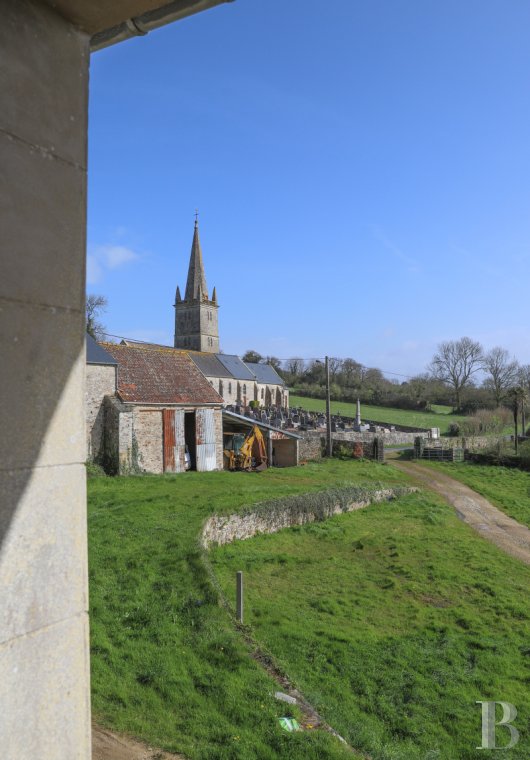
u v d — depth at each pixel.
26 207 2.62
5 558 2.49
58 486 2.77
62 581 2.78
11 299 2.53
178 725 7.21
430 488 30.14
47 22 2.77
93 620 9.89
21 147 2.60
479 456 39.44
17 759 2.51
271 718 7.54
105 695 7.63
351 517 22.00
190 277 99.38
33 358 2.64
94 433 25.06
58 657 2.74
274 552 16.75
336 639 11.17
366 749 7.66
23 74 2.63
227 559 15.36
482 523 22.97
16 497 2.55
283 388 90.25
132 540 14.16
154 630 9.70
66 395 2.83
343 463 36.25
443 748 8.23
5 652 2.48
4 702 2.46
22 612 2.56
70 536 2.84
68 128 2.89
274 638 10.88
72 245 2.89
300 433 39.88
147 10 2.88
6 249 2.51
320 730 7.48
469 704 9.41
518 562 17.53
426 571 15.88
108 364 25.86
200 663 8.86
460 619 12.79
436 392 82.69
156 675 8.31
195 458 29.27
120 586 11.45
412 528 20.66
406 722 8.75
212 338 99.56
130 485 22.34
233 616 10.96
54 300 2.77
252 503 18.83
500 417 59.78
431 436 53.56
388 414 75.00
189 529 15.14
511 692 9.84
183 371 30.88
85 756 2.88
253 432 32.50
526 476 35.03
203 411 29.55
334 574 15.38
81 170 2.97
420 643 11.49
